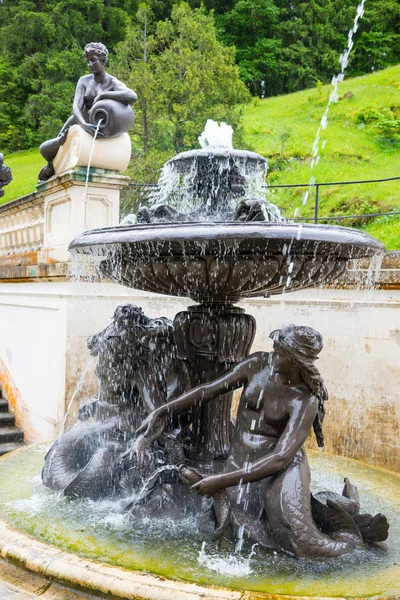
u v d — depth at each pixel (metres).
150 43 14.08
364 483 4.34
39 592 2.65
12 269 7.82
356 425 5.43
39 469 4.41
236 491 3.26
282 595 2.53
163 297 6.59
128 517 3.37
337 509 3.16
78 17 27.08
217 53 13.80
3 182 9.16
